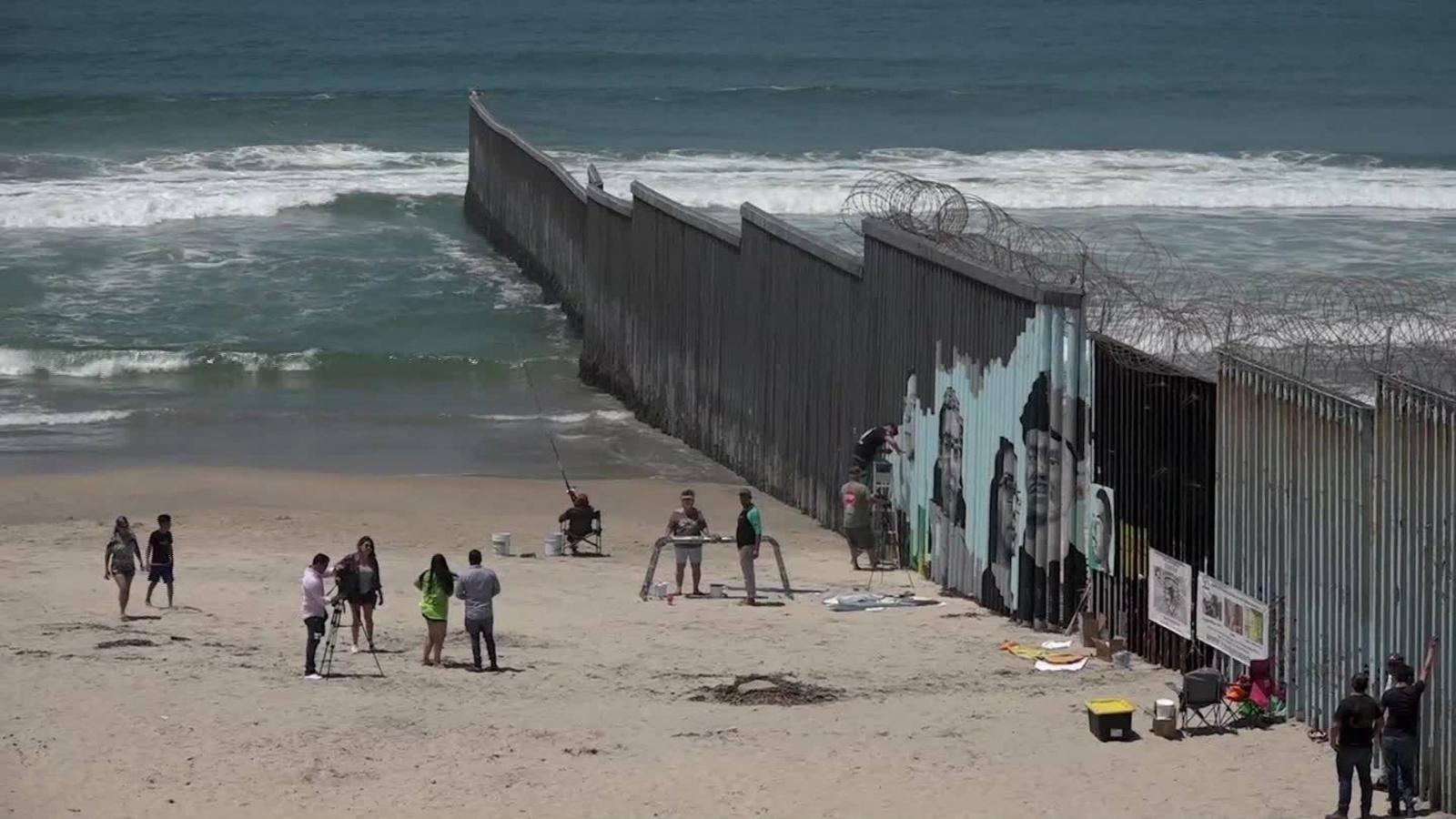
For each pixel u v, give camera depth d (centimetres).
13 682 3425
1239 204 11094
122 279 9131
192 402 7294
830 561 4831
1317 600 3019
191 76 19525
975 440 4228
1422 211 10819
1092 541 3803
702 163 12494
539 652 3769
